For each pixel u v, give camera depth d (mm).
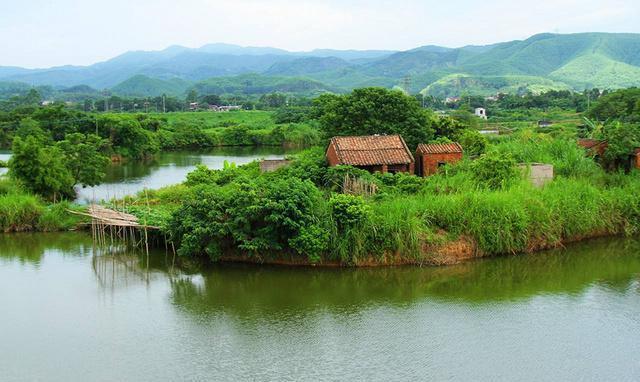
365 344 25000
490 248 35500
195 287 32156
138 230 39844
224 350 24594
